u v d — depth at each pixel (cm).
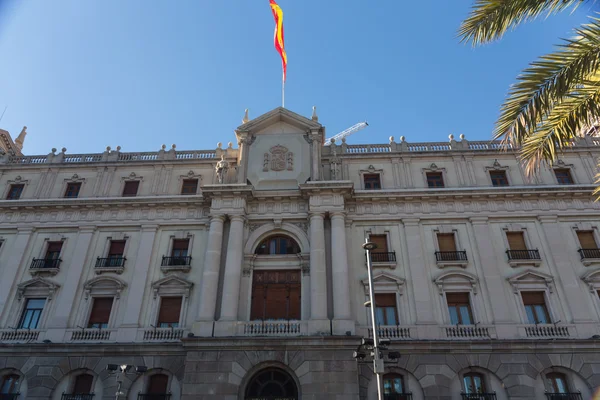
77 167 3800
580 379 2628
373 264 3116
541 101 1288
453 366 2697
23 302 3155
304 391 2575
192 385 2620
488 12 1362
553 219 3222
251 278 3114
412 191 3344
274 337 2697
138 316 3014
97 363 2856
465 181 3481
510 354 2706
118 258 3275
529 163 1473
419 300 2955
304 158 3569
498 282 2984
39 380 2814
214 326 2814
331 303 2934
